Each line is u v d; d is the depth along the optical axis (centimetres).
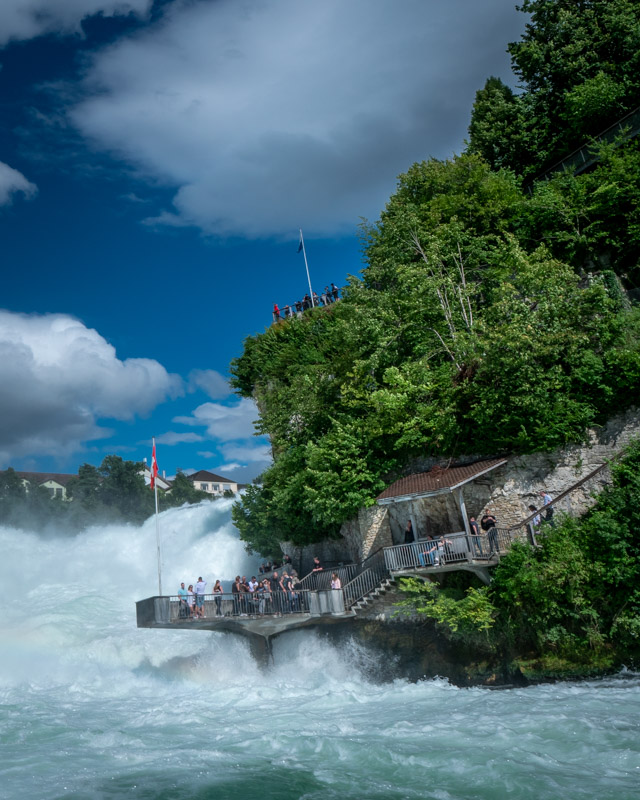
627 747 1373
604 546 2177
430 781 1270
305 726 1800
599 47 4153
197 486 14725
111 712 2205
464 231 3622
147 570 5003
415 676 2444
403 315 3297
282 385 4266
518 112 4431
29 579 4859
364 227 4000
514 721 1647
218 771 1405
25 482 10825
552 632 2173
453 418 2734
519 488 2541
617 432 2439
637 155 3347
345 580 2884
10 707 2338
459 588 2444
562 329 2628
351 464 2989
